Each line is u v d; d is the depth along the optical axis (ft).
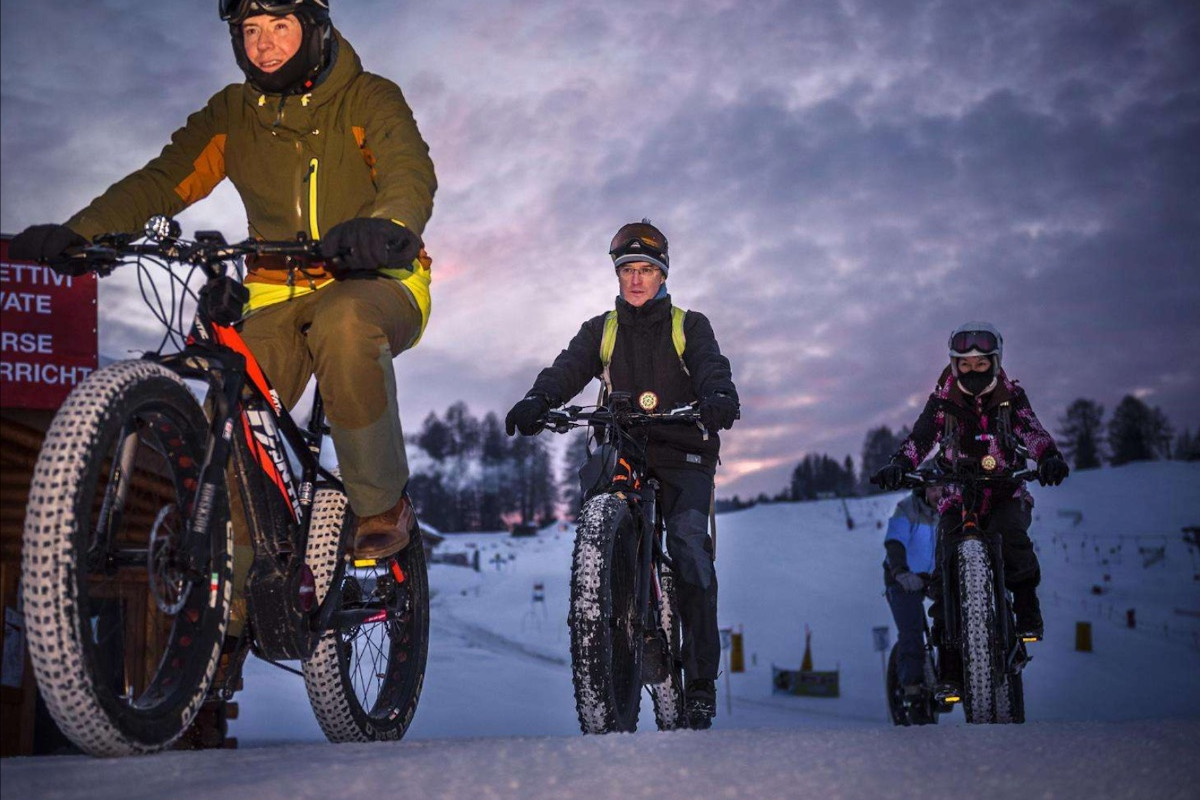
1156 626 220.64
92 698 7.47
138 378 8.17
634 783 6.12
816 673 157.79
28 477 23.93
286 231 11.43
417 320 10.84
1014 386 18.26
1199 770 6.73
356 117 11.21
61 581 7.40
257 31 10.78
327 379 9.95
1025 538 17.95
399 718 12.00
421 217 10.33
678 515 14.65
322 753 7.43
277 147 11.28
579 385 15.60
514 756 6.95
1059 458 17.33
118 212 10.76
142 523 8.70
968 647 16.93
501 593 290.97
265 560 9.91
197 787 5.94
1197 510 431.43
